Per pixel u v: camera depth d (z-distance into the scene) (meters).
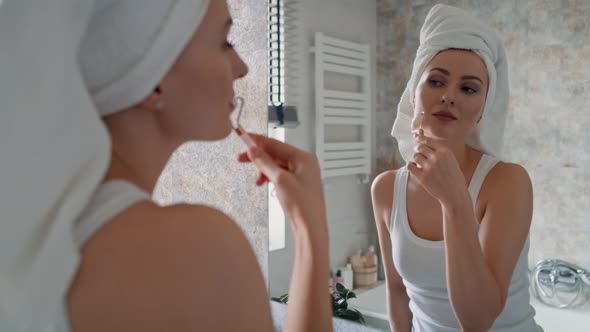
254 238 1.61
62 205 0.44
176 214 0.46
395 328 1.20
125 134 0.52
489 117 1.03
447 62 1.03
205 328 0.43
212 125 0.54
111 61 0.49
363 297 1.30
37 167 0.44
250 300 0.46
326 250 0.64
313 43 1.40
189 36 0.51
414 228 1.12
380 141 1.23
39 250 0.42
